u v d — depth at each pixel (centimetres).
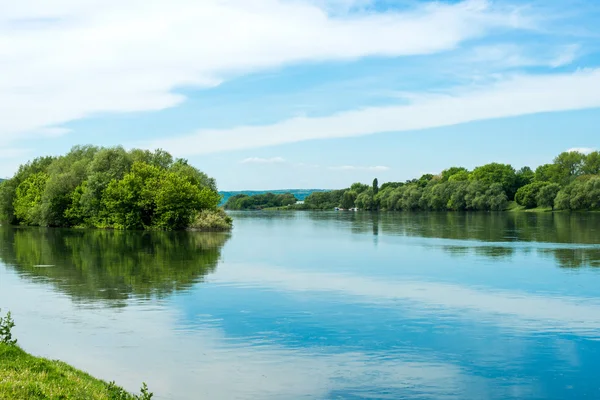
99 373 2259
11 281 4412
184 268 5216
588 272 4884
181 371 2298
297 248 7225
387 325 3039
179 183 10775
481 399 2027
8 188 13788
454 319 3169
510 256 6106
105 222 11281
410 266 5372
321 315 3269
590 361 2431
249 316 3231
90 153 13288
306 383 2170
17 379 1673
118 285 4244
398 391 2097
